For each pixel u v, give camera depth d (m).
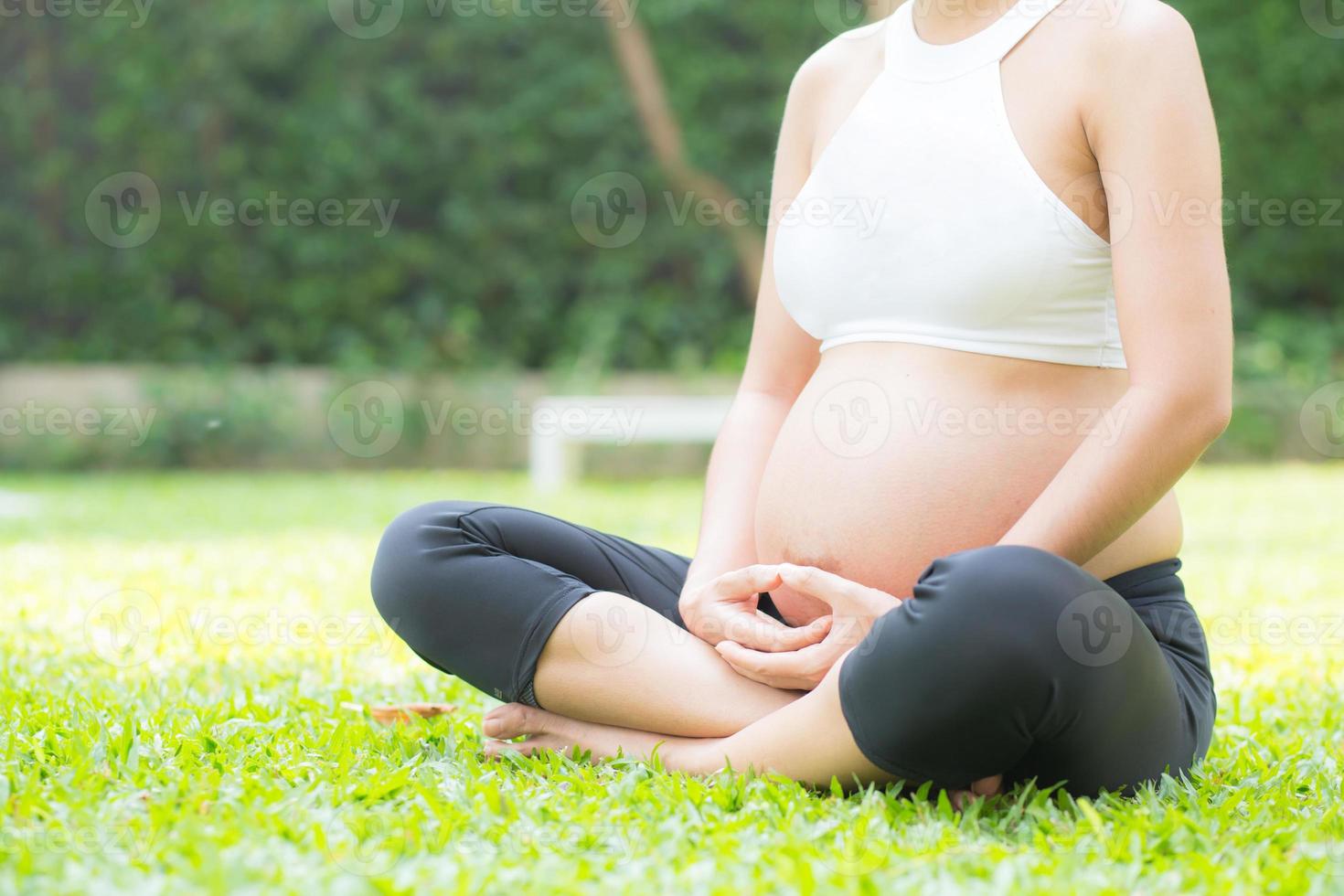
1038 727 2.79
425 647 3.41
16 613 5.78
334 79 17.77
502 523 3.44
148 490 13.00
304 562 7.68
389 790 3.05
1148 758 2.99
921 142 3.30
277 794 2.94
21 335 17.52
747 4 18.14
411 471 16.33
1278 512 10.88
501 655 3.33
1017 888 2.43
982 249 3.18
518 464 16.41
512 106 18.08
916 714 2.78
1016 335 3.21
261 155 17.77
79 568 7.30
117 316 17.62
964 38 3.38
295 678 4.67
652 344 18.52
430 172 18.16
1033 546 2.94
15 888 2.38
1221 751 3.80
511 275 18.31
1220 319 3.00
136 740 3.43
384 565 3.40
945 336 3.25
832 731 2.95
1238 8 18.27
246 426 15.91
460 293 18.30
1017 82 3.25
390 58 17.92
